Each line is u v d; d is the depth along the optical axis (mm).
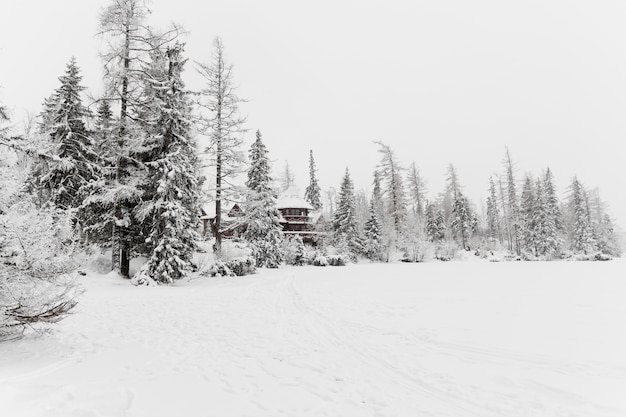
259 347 7602
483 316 9891
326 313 10992
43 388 4945
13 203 7383
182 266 19578
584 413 4543
